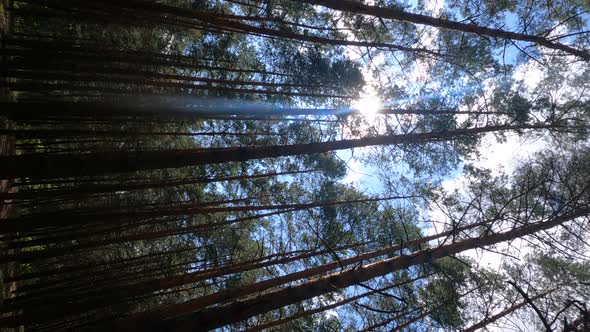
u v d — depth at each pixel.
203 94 12.38
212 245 10.95
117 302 7.14
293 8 11.34
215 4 12.26
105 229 9.74
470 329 6.94
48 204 11.45
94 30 11.91
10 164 5.19
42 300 7.47
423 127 9.85
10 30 9.98
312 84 11.48
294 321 9.16
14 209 10.16
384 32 10.45
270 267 10.48
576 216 6.36
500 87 9.55
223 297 5.44
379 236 10.15
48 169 5.36
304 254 8.38
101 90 9.95
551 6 8.86
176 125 13.01
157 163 5.94
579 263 8.07
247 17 9.57
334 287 4.39
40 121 9.32
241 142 12.16
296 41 11.80
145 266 11.24
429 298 8.18
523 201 7.98
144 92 10.49
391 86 10.74
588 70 9.27
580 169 7.64
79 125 11.67
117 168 5.72
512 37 7.72
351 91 11.23
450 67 9.82
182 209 8.49
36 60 8.54
